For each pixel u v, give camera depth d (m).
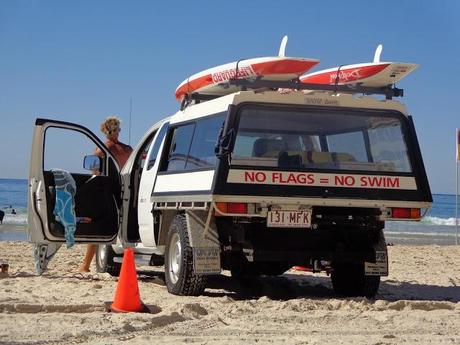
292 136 8.86
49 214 10.64
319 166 8.87
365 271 9.47
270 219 8.66
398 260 16.72
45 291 9.46
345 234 9.62
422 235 33.69
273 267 10.35
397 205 9.09
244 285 11.00
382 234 9.65
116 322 7.11
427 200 9.19
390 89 9.45
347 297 9.98
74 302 8.28
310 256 9.27
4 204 52.31
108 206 11.12
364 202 8.92
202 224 9.13
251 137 8.68
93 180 11.07
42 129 10.64
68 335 6.43
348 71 9.34
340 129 9.05
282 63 8.89
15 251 16.20
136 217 11.32
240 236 9.19
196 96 9.84
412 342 6.56
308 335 6.82
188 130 9.77
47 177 10.71
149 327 7.00
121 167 12.29
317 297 9.98
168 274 9.64
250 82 9.03
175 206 9.54
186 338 6.48
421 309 8.64
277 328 7.12
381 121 9.26
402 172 9.17
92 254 12.27
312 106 9.00
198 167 9.13
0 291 9.29
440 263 16.27
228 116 8.63
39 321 7.08
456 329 7.31
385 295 10.33
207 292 10.13
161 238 10.15
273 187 8.60
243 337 6.62
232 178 8.49
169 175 9.91
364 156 9.11
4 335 6.38
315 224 9.04
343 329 7.17
